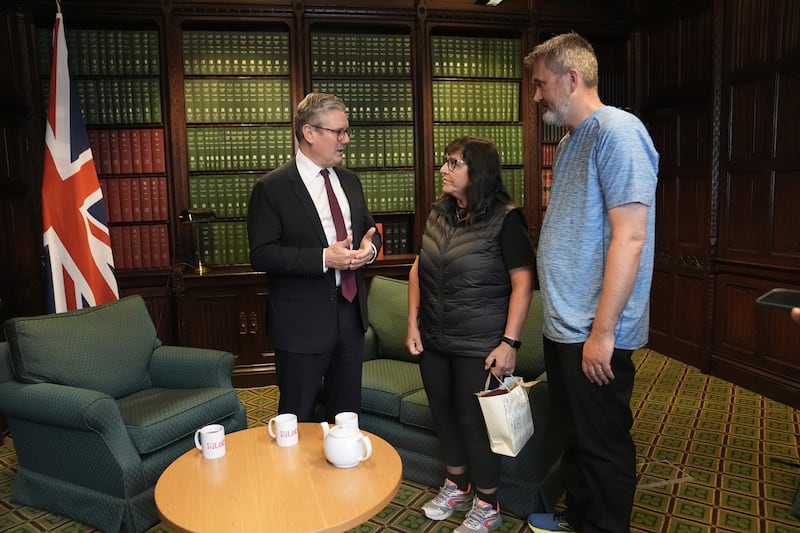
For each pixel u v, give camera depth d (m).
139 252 4.45
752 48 4.02
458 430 2.46
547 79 1.97
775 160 3.84
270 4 4.37
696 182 4.65
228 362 2.93
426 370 2.43
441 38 4.73
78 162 3.68
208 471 1.88
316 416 3.01
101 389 2.73
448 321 2.29
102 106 4.32
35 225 4.23
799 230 3.69
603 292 1.84
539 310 2.79
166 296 4.42
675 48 4.77
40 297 4.26
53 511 2.57
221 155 4.50
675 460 3.02
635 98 5.25
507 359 2.21
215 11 4.32
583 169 1.94
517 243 2.22
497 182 2.28
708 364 4.50
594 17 5.00
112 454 2.34
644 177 1.81
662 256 5.10
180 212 4.45
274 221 2.41
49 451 2.54
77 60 4.26
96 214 3.71
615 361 1.94
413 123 4.80
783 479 2.80
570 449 2.26
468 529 2.32
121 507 2.35
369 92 4.68
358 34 4.73
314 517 1.60
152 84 4.35
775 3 3.80
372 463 1.92
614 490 2.01
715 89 4.31
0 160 3.75
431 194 4.80
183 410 2.59
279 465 1.91
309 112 2.36
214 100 4.45
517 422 2.03
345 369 2.59
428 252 2.36
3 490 2.82
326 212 2.48
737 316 4.24
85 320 2.83
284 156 4.56
